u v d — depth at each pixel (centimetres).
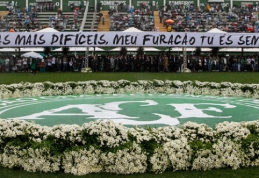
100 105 1573
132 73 3309
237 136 786
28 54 3428
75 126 775
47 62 3644
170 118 1277
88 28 4891
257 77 2891
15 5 5453
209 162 747
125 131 761
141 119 1256
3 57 3762
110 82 2052
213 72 3484
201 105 1580
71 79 2706
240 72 3488
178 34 3478
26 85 1917
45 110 1444
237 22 5116
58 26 4828
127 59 3609
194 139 788
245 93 1873
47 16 5247
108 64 3603
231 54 4353
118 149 726
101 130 746
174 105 1574
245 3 5519
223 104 1612
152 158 731
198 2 5516
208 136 796
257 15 5253
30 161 743
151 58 3584
